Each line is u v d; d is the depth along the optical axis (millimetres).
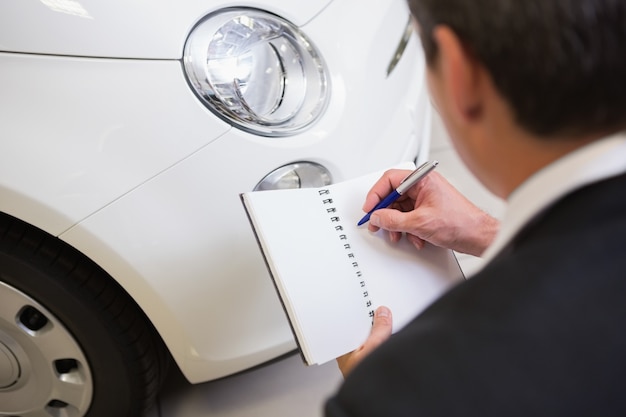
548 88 343
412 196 780
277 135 786
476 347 326
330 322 678
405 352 343
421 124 1020
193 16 761
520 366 317
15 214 706
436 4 371
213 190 750
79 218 706
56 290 772
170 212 737
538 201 366
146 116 723
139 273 737
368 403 330
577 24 326
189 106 739
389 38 932
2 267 756
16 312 792
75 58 709
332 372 1056
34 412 894
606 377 316
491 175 433
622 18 325
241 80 776
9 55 698
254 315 819
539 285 333
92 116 710
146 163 724
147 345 854
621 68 332
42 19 706
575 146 367
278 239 685
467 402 315
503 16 339
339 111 838
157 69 730
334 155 825
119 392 870
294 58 820
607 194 344
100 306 792
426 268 748
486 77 369
